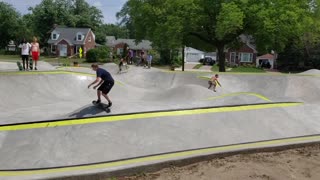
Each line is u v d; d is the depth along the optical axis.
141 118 11.95
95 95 20.33
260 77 26.31
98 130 11.09
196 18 33.91
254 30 34.56
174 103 13.96
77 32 81.56
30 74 19.55
